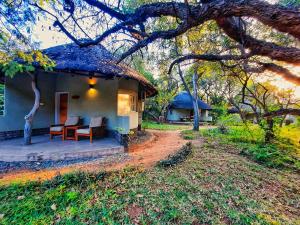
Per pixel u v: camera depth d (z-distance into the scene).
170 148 7.49
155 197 3.27
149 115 23.77
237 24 2.29
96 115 8.66
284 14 1.52
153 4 2.46
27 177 4.34
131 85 10.04
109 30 2.88
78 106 8.99
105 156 6.28
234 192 3.66
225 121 12.23
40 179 3.96
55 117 9.49
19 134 8.02
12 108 7.77
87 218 2.71
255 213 2.99
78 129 7.70
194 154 6.23
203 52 4.62
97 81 8.67
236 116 11.95
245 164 5.41
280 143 7.79
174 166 4.89
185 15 2.13
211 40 4.41
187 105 25.36
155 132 13.51
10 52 2.93
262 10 1.62
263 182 4.32
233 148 7.48
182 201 3.19
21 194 3.27
